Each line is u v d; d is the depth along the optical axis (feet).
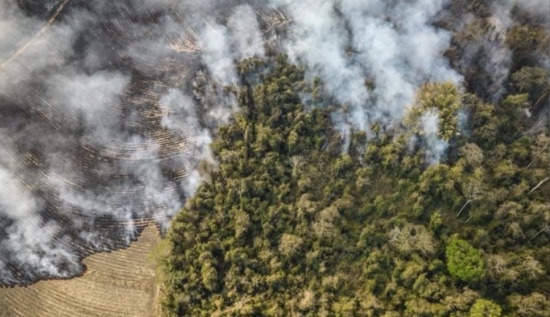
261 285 266.36
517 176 274.57
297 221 280.31
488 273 244.42
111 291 286.05
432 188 271.90
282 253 270.05
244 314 254.06
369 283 255.91
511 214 258.16
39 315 279.28
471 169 278.05
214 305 264.31
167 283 274.16
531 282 244.63
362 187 285.84
